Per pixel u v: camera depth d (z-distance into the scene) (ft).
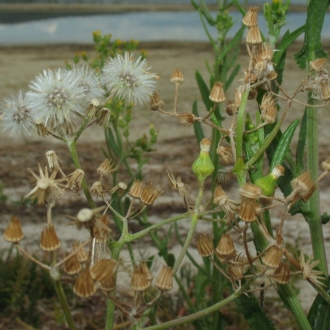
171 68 7.92
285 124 5.19
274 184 1.33
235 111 1.42
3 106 1.43
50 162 1.36
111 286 1.31
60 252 3.23
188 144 5.08
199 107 6.11
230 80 2.16
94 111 1.39
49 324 2.83
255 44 1.38
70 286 3.00
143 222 2.18
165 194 4.06
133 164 4.63
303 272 1.35
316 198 1.55
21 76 7.50
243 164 1.39
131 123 5.76
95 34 2.65
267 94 1.47
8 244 3.47
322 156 4.53
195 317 1.36
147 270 1.34
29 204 3.99
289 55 8.66
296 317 1.42
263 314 1.47
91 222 1.25
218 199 1.35
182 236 3.51
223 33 2.31
